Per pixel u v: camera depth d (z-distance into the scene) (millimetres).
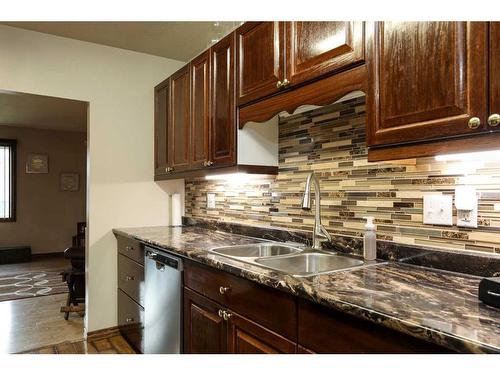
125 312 2760
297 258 1728
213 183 2893
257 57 1812
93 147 2895
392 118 1178
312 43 1499
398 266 1433
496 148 932
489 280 947
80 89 2830
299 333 1177
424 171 1431
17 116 5215
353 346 1000
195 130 2416
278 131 2186
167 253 2064
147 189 3137
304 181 2010
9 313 3412
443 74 1032
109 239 2949
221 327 1582
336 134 1822
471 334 755
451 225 1340
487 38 935
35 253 6531
